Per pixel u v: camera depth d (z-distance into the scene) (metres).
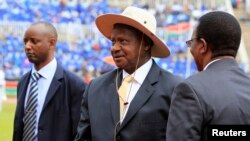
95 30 56.12
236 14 61.88
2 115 32.91
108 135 7.18
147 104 7.19
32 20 56.25
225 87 5.39
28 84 9.34
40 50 9.08
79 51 54.44
